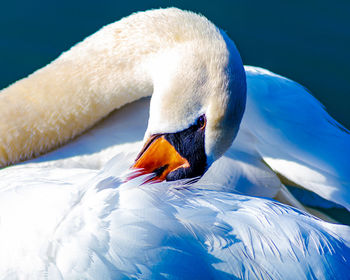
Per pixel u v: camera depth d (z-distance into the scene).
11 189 7.97
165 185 7.63
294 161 10.11
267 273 7.18
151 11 10.31
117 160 7.85
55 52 15.38
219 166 9.73
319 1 16.73
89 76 10.24
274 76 11.43
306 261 7.38
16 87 10.42
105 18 16.05
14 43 15.51
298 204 10.33
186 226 7.21
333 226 8.08
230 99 9.16
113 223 7.16
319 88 15.03
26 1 16.41
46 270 7.00
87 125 10.29
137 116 10.34
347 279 7.52
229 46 9.44
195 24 9.76
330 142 10.32
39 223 7.35
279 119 10.38
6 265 7.15
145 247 6.99
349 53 15.52
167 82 9.58
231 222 7.44
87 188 7.58
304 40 15.80
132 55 10.13
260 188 9.88
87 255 6.98
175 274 6.85
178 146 9.49
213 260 7.08
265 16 16.36
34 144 10.16
